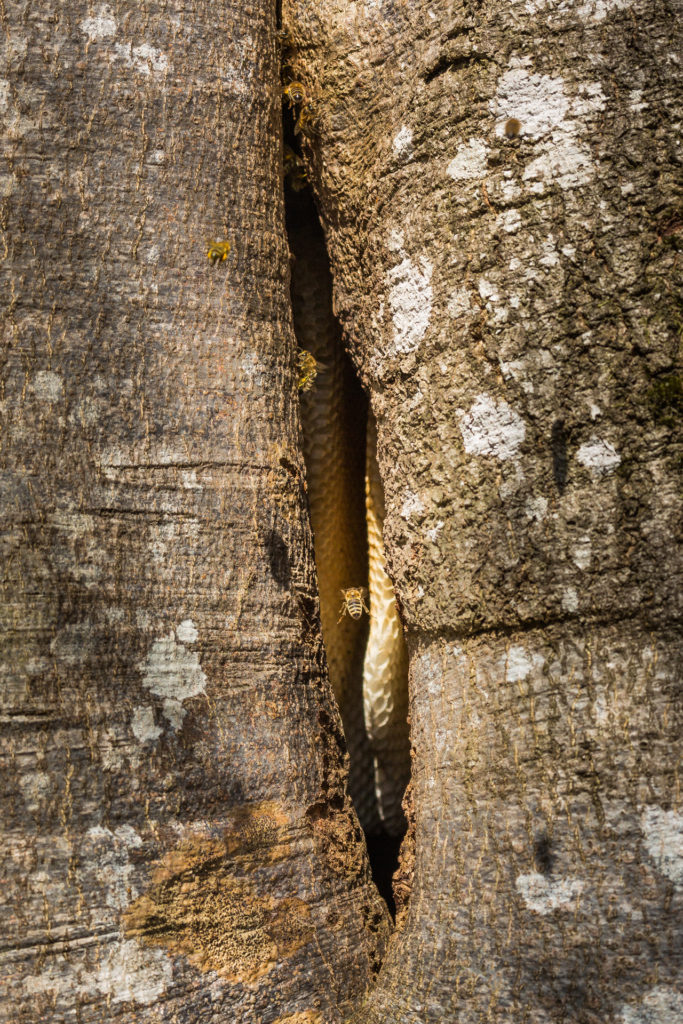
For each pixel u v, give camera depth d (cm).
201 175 114
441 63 114
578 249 111
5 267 111
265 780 113
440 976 111
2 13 112
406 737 127
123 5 114
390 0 117
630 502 110
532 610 111
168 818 111
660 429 110
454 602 112
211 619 113
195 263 114
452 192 113
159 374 113
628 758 109
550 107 111
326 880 114
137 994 110
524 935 109
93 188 113
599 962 108
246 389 115
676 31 111
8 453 111
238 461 114
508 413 111
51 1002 109
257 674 114
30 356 111
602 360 110
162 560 112
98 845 110
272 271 117
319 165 120
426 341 114
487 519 112
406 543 115
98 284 112
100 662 111
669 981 108
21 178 112
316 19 118
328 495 126
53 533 111
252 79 117
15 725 110
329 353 125
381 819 127
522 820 110
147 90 114
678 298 110
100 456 112
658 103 111
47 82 112
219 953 111
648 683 109
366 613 127
